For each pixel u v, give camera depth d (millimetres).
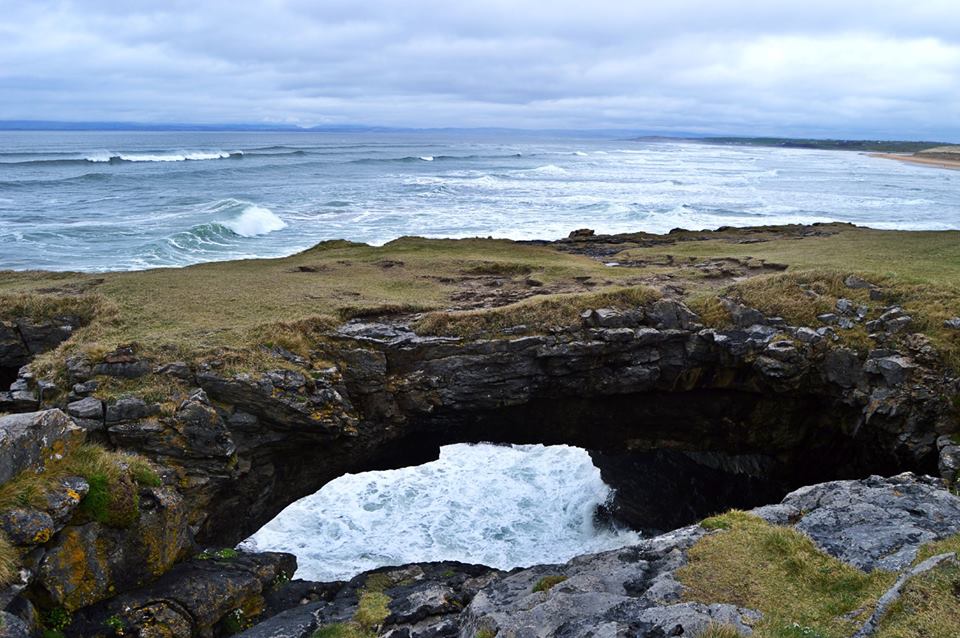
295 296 30438
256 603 18578
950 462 22344
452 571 21141
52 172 115875
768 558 14000
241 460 22156
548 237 62625
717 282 34094
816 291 30156
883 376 25453
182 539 18500
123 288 30500
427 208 79875
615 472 31672
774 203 94750
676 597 12867
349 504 28562
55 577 14922
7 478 14969
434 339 26391
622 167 178375
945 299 27797
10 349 26531
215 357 22875
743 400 29219
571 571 15875
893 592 11117
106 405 20406
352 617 17422
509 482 31203
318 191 96375
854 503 16344
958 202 102750
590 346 26641
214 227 59469
